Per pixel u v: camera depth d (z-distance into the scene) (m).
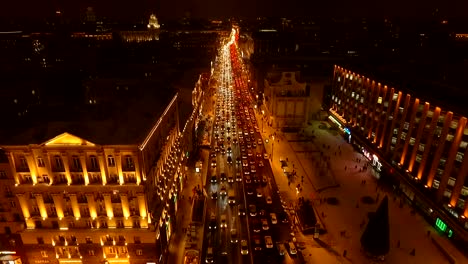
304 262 70.25
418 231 78.94
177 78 154.38
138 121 70.12
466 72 139.25
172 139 89.19
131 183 63.00
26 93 138.38
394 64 160.00
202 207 86.50
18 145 60.41
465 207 70.00
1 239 70.69
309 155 119.44
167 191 78.38
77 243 66.81
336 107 144.50
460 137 71.19
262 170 108.69
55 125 65.25
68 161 62.00
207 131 141.88
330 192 95.62
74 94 148.75
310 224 78.94
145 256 67.56
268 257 71.62
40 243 66.88
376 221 69.31
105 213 65.38
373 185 99.31
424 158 82.69
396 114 95.69
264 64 187.00
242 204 90.12
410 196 89.94
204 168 110.50
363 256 71.94
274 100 144.50
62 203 64.75
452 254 71.31
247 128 148.50
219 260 70.81
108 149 61.19
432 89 90.50
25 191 63.59
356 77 123.62
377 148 106.12
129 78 150.38
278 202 91.06
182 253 74.50
